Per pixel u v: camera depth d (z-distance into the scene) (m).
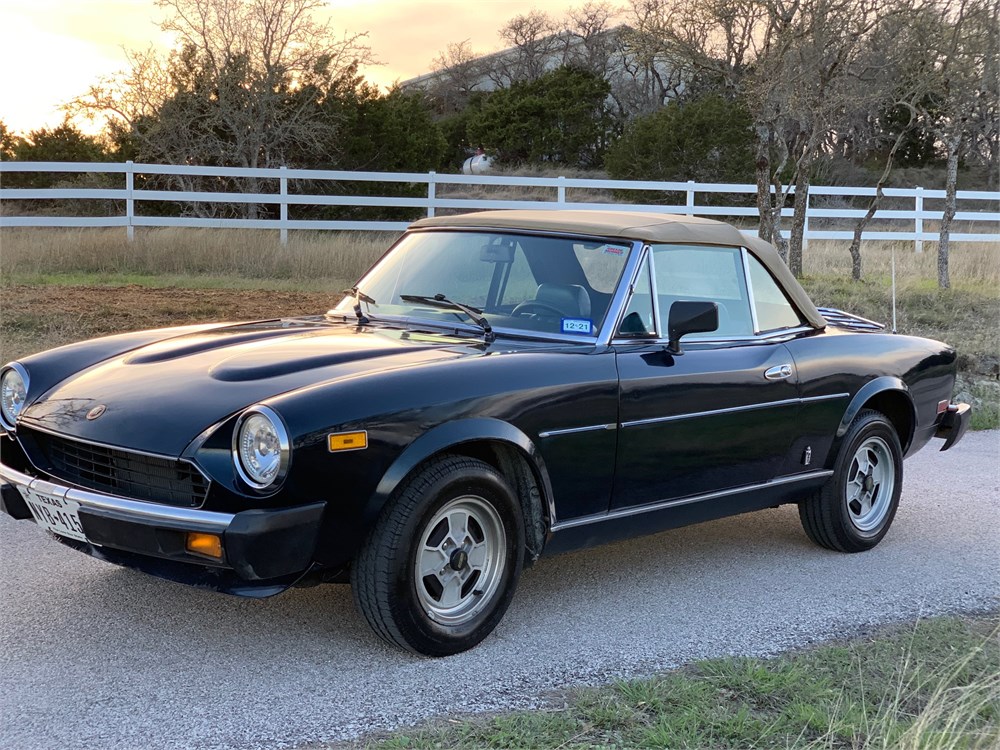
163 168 16.36
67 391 3.91
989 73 14.31
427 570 3.67
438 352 3.94
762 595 4.58
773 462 4.81
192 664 3.58
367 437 3.40
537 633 4.01
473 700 3.36
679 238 4.58
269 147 24.16
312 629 3.94
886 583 4.83
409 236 5.04
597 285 4.33
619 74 52.00
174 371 3.83
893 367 5.38
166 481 3.45
